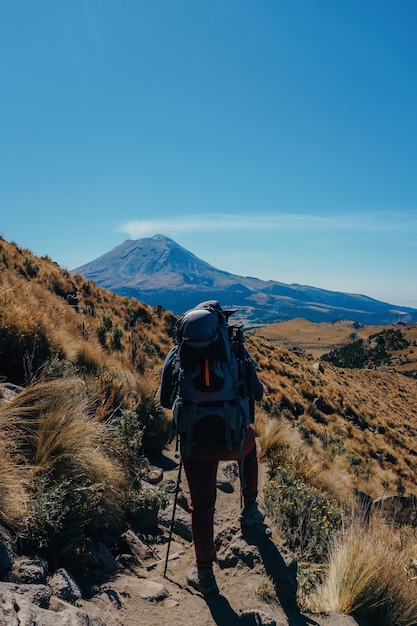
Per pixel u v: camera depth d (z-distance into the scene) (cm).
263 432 992
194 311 311
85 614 242
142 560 381
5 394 532
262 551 362
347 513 690
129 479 471
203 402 300
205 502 318
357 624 334
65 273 2325
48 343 778
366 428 2839
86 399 520
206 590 319
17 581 264
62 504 340
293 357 3925
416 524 848
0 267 1612
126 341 1568
